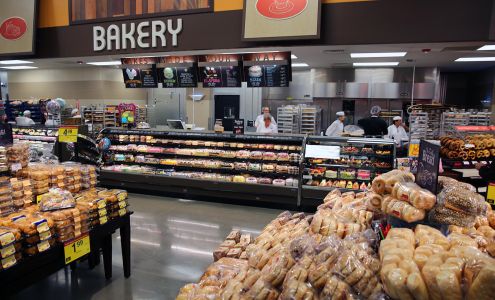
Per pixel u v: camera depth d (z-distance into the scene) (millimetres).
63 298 3135
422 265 1119
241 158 6180
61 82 10383
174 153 6547
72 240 2639
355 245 1400
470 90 9625
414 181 1819
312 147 5602
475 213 1459
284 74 6523
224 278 1643
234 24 5988
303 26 5477
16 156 2977
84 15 6980
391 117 8531
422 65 8133
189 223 5109
